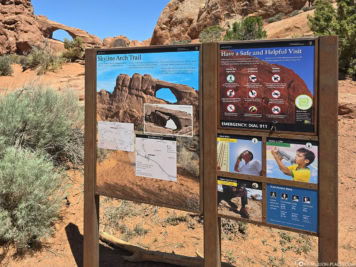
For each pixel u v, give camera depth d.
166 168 3.32
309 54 2.58
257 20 21.47
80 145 6.65
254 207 2.91
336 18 15.94
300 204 2.72
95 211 3.81
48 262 4.13
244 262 4.01
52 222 4.84
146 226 4.88
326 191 2.59
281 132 2.73
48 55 26.27
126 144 3.53
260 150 2.84
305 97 2.62
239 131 2.91
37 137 6.02
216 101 2.98
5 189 4.28
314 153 2.62
